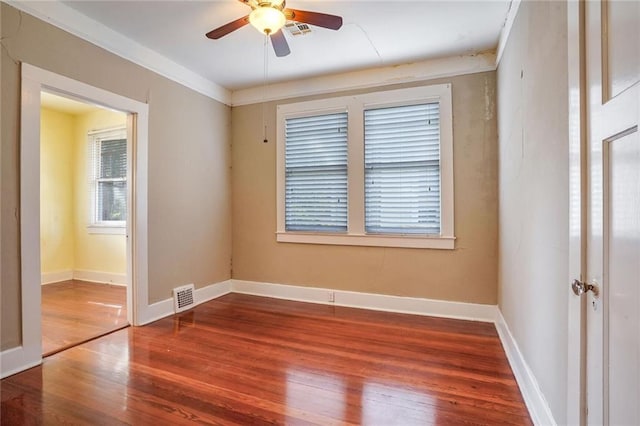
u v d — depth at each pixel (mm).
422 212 3510
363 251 3732
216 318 3357
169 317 3383
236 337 2869
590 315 1117
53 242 4879
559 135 1481
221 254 4219
